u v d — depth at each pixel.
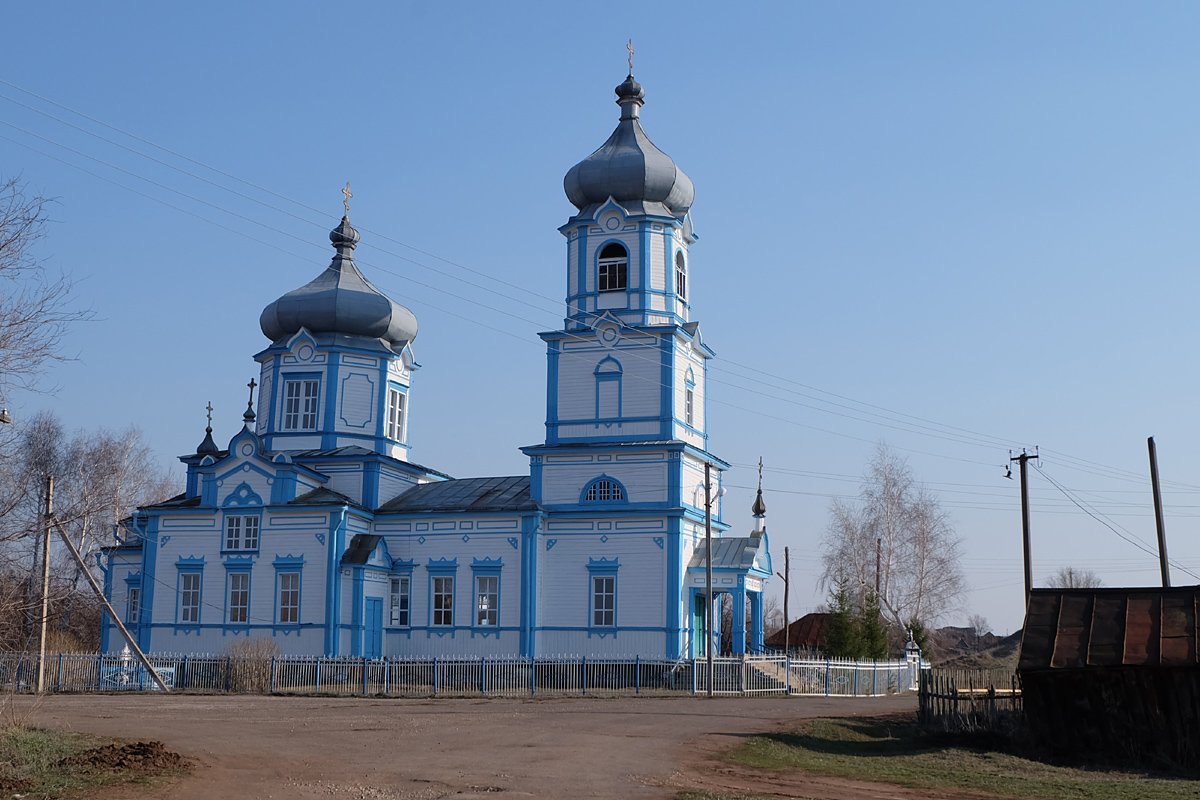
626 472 62.88
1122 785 26.69
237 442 65.81
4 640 32.28
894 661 71.12
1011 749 32.81
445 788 24.02
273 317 72.06
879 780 27.19
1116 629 32.75
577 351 64.69
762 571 65.25
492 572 63.56
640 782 25.27
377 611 64.31
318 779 24.97
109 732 32.50
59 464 82.69
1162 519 57.53
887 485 86.75
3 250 27.22
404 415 73.94
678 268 66.62
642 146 66.69
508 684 56.22
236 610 64.44
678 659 60.00
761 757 30.28
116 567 70.56
